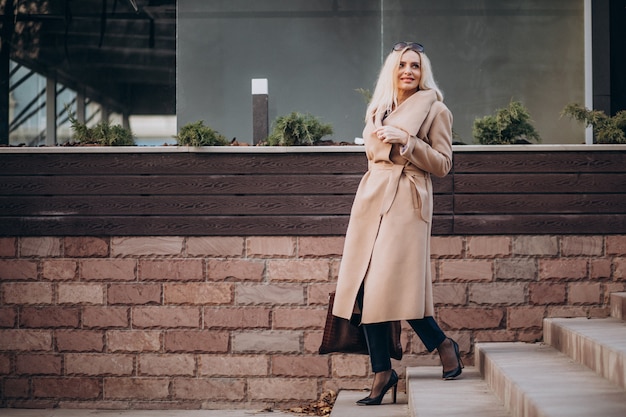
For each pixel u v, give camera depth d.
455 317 6.25
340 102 7.57
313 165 6.31
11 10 8.00
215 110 7.67
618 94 7.29
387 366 5.24
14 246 6.40
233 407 6.29
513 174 6.27
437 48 7.52
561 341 5.49
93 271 6.36
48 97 7.98
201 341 6.31
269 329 6.29
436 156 5.00
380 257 4.91
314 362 6.27
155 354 6.33
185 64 7.70
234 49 7.65
